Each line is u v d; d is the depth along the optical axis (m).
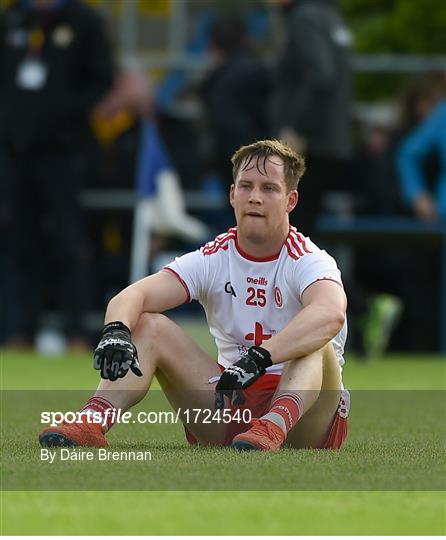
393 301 41.78
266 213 17.22
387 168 45.19
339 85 36.56
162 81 48.94
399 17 67.00
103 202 45.62
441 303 46.72
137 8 53.56
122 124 44.94
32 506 12.45
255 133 40.28
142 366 17.23
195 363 17.55
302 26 36.00
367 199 45.47
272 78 38.19
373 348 41.75
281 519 11.88
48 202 41.91
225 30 40.59
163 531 11.33
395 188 45.25
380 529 11.55
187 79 48.75
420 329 47.31
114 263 45.97
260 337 17.72
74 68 41.44
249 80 40.19
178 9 53.66
